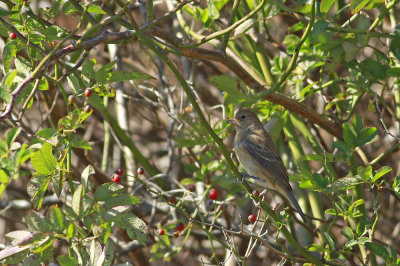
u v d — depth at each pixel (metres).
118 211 6.87
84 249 7.00
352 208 8.83
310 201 11.38
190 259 13.89
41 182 6.98
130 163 13.46
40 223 6.45
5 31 7.86
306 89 10.45
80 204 6.54
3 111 7.28
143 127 16.72
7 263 6.98
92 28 7.23
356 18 10.69
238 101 8.77
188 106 13.35
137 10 14.37
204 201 13.04
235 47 12.09
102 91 7.67
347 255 10.37
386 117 12.77
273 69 11.35
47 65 7.20
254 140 11.54
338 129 10.84
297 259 9.20
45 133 7.27
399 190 8.77
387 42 11.62
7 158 6.13
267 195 13.36
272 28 13.74
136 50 15.32
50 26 8.02
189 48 8.66
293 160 12.80
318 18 9.28
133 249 12.51
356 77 10.56
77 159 13.49
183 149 13.81
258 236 8.84
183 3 7.79
